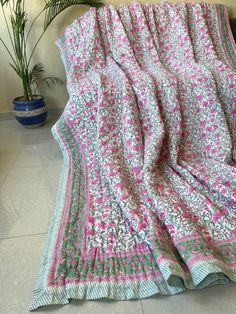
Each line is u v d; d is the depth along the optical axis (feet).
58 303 3.13
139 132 5.34
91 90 5.64
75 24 7.20
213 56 6.99
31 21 8.17
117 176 4.71
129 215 4.03
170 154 5.27
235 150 5.46
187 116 5.82
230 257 3.44
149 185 4.44
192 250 3.36
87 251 3.67
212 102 5.69
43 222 4.52
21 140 7.83
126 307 3.11
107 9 7.26
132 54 6.94
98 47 7.04
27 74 8.12
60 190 5.00
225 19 7.70
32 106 8.23
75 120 5.72
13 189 5.47
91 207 4.41
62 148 5.98
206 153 5.59
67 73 7.14
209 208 4.11
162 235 3.69
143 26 7.16
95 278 3.33
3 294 3.35
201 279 3.05
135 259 3.54
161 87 5.72
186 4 7.43
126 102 5.45
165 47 7.30
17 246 4.05
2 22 8.14
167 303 3.13
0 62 8.66
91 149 5.74
